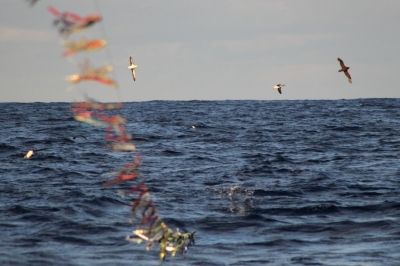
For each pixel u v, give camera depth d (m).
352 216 57.53
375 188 72.75
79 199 62.44
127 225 52.12
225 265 42.50
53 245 46.09
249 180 78.81
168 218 55.72
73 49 22.88
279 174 84.75
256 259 44.09
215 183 76.06
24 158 98.06
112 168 88.44
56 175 80.75
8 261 41.81
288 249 46.88
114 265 41.59
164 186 73.19
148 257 43.50
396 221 54.94
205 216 57.00
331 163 97.06
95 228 51.00
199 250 45.78
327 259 44.19
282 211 59.41
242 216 57.16
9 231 49.81
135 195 65.00
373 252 45.91
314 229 52.84
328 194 69.06
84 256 43.53
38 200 62.22
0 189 68.94
